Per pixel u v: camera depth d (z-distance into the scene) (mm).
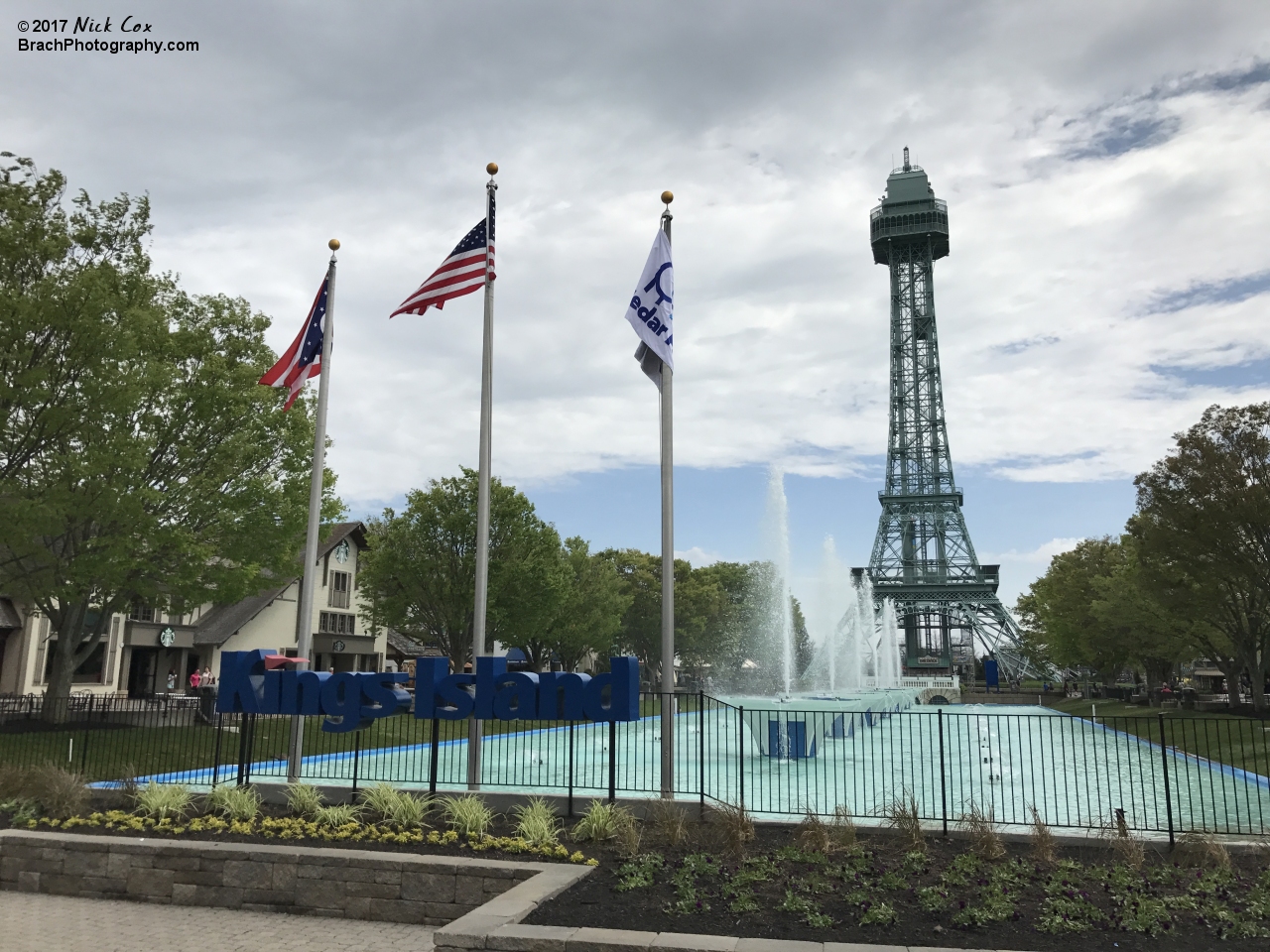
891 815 14086
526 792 15688
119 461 25250
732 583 102500
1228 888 10570
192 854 11992
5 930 10625
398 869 11297
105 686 49438
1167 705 55312
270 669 17438
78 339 24938
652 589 89188
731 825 12742
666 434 17016
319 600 64125
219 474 29578
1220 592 43594
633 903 10008
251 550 30469
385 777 18844
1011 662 104375
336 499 33531
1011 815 17578
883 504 125000
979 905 9867
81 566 25438
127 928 10773
